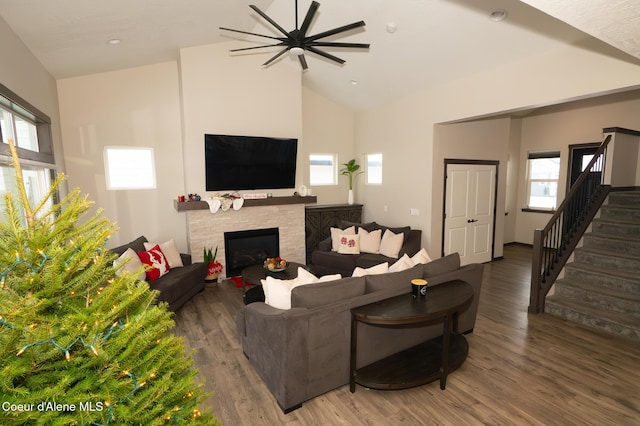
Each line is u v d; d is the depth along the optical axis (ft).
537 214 25.25
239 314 9.79
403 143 20.20
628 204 15.31
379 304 8.44
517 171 26.14
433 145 18.26
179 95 17.65
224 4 12.46
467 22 12.21
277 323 7.77
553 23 11.21
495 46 13.12
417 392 8.56
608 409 7.89
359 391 8.65
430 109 18.17
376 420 7.63
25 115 11.18
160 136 17.69
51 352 2.83
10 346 2.68
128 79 16.80
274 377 8.19
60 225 3.31
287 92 19.30
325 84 20.92
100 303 3.29
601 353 10.34
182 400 3.98
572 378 9.07
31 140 12.22
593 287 13.11
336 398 8.39
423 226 19.17
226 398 8.39
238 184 18.17
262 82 18.54
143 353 3.68
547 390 8.58
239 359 10.14
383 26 13.76
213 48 17.12
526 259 22.44
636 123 19.72
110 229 3.68
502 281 17.70
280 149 18.98
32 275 3.00
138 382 3.25
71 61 13.42
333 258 18.34
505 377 9.14
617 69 10.80
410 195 19.93
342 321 8.32
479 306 14.17
